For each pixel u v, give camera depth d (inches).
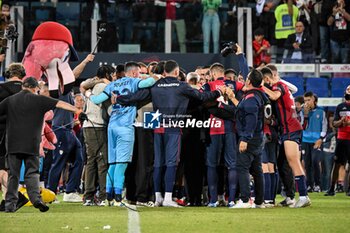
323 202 1469.0
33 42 1519.4
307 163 1941.4
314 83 2135.8
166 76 1275.8
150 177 1301.7
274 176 1312.7
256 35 2169.0
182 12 2110.0
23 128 1089.4
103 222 967.0
